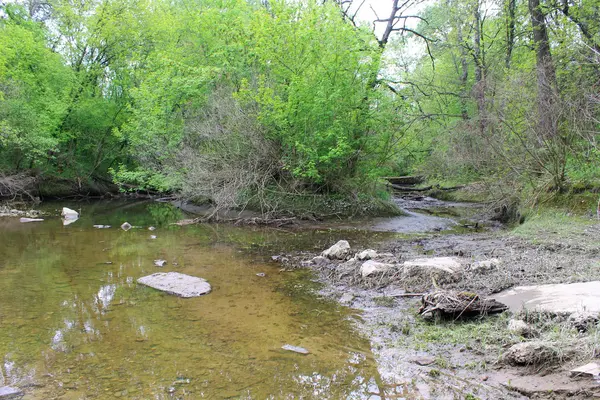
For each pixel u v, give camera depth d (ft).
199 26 61.57
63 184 72.33
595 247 24.13
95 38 70.74
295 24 43.09
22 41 63.41
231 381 12.17
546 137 34.65
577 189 34.22
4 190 63.00
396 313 17.37
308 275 23.66
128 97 74.28
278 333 15.62
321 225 41.34
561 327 13.66
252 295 20.17
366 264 22.90
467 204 58.49
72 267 25.84
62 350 14.30
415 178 76.95
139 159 64.39
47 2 80.59
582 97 34.88
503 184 41.22
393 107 46.42
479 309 15.87
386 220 43.57
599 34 45.57
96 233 38.50
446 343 14.20
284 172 45.39
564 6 45.60
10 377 12.48
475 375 12.05
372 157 47.32
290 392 11.53
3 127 55.57
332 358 13.56
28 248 31.76
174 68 56.95
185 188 47.57
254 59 51.29
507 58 58.95
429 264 21.45
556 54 44.11
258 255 28.91
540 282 18.66
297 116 42.63
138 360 13.55
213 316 17.42
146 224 44.32
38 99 64.13
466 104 65.36
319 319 16.99
